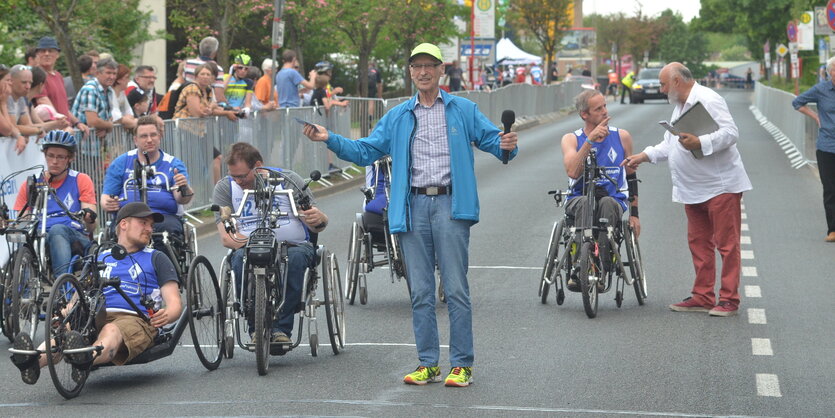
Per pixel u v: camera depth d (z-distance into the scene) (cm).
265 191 972
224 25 3080
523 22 6888
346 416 787
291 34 4166
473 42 5159
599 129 1110
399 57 5456
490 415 789
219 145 2005
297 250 979
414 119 878
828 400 836
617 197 1205
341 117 2606
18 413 806
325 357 998
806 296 1271
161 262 935
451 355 885
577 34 9262
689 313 1184
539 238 1717
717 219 1168
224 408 812
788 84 6488
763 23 8406
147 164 1184
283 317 985
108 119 1612
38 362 841
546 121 5134
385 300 1284
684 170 1177
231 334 1000
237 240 977
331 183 2464
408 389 870
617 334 1078
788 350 1009
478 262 1514
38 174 1338
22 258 1050
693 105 1141
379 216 1251
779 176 2603
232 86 2206
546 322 1140
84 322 880
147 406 823
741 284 1348
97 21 2831
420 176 877
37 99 1520
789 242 1675
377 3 4091
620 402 827
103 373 945
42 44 1538
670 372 925
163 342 924
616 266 1202
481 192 2334
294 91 2475
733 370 933
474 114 884
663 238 1700
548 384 884
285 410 804
